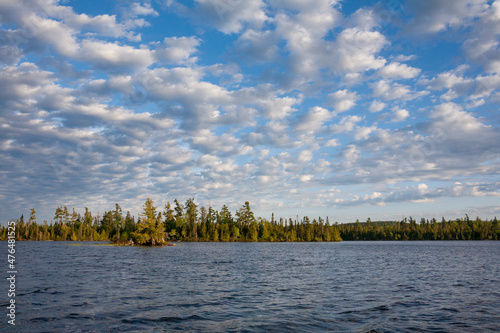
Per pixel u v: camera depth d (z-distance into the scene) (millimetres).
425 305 19109
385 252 85000
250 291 23984
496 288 25656
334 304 19375
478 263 50250
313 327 14562
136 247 104000
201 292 23422
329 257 64375
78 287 25094
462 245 144375
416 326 14719
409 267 43438
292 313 17125
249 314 16875
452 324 15031
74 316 16203
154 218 116562
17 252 73125
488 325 14867
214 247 112188
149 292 23234
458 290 24625
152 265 44500
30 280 28578
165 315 16594
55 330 13914
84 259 54000
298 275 34219
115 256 62312
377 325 14859
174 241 162500
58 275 32281
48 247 100688
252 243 160000
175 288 25172
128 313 16938
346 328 14406
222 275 33875
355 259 58938
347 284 27703
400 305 19094
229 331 13922
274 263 49438
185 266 43594
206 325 14844
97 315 16469
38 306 18344
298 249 101688
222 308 18281
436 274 35344
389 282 29000
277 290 24500
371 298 21297
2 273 33531
